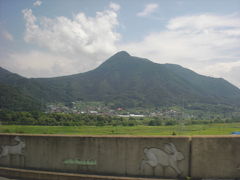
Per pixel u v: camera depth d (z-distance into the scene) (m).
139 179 5.22
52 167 5.91
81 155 5.74
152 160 5.37
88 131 45.88
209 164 5.14
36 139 6.08
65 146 5.86
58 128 49.09
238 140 5.07
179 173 5.25
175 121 78.56
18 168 6.15
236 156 5.05
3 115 56.84
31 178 5.82
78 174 5.59
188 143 5.26
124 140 5.53
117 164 5.53
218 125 64.06
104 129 50.41
